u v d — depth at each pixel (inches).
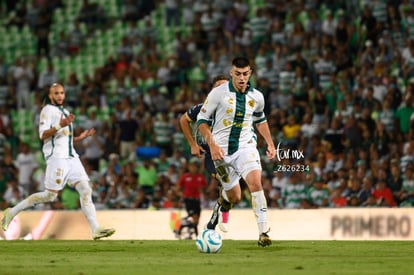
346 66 2266.2
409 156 1909.4
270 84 2276.1
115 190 2059.5
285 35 2434.8
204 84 2390.5
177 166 2112.5
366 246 1157.7
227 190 1091.9
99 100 2564.0
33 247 1171.3
